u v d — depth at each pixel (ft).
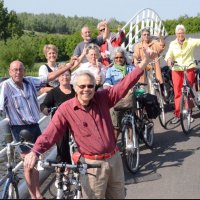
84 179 16.47
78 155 15.69
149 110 27.43
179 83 32.83
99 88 26.73
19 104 21.30
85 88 15.80
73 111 16.22
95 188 16.38
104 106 16.44
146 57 16.80
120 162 16.85
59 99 22.24
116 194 16.85
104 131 16.31
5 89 21.25
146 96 27.48
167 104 37.65
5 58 192.54
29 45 195.72
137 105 26.99
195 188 21.80
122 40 38.24
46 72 27.12
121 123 25.13
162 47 35.73
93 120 16.21
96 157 16.25
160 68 35.76
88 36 34.71
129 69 27.12
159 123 33.88
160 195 21.12
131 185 22.62
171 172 24.13
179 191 21.52
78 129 16.24
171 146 28.48
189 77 33.17
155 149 28.02
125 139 24.22
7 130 23.66
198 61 34.37
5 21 299.58
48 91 23.62
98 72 26.61
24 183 22.25
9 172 17.87
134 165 24.34
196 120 33.91
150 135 28.07
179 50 33.12
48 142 16.07
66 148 21.47
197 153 26.99
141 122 26.76
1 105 21.11
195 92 35.45
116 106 25.27
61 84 22.39
